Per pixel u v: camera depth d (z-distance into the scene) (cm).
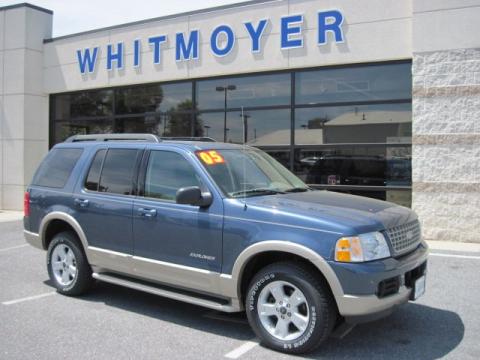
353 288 415
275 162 625
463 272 744
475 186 1002
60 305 595
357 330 503
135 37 1443
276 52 1216
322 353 446
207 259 492
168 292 526
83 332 503
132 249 555
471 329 505
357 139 1155
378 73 1131
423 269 490
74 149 658
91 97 1588
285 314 448
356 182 1154
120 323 531
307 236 437
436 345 464
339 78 1173
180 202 486
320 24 1158
